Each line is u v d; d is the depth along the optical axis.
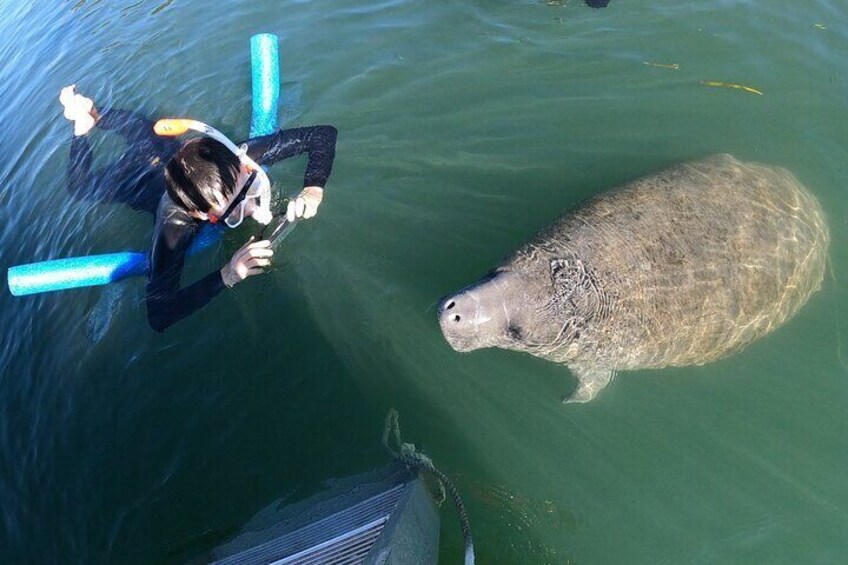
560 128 5.08
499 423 3.55
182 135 5.50
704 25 5.83
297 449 3.48
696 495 3.23
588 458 3.40
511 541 3.06
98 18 8.38
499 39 6.11
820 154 4.59
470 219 4.49
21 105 7.41
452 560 2.93
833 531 3.03
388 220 4.59
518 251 3.45
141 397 3.89
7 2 10.57
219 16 7.41
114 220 5.03
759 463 3.31
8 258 5.35
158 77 6.67
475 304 3.14
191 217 4.06
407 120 5.40
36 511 3.65
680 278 3.33
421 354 3.86
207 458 3.54
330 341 3.94
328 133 4.83
